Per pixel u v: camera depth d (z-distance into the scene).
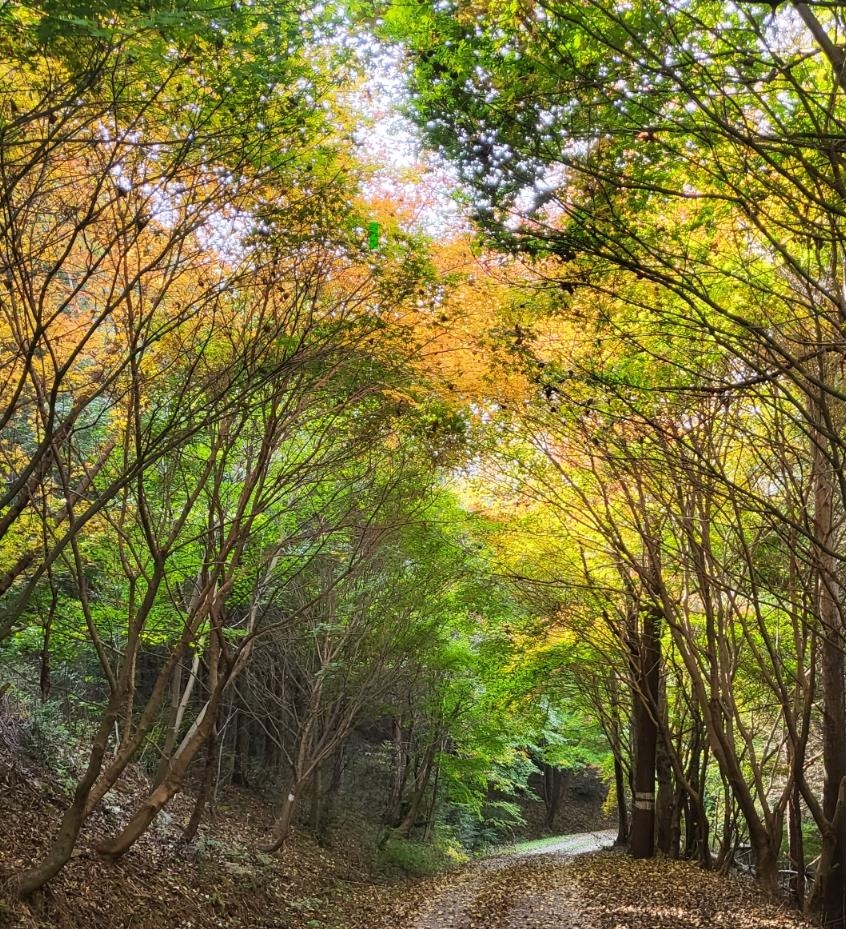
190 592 15.34
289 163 6.13
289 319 7.68
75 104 5.00
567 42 4.50
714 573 11.51
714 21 4.46
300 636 14.72
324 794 20.75
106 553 11.85
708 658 12.22
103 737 6.95
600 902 11.43
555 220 5.66
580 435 9.50
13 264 5.54
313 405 9.26
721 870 14.96
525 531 13.55
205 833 13.48
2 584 8.55
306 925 11.11
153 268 6.39
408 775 24.03
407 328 7.68
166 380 8.75
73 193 6.46
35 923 6.32
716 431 9.31
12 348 7.18
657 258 5.09
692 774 18.27
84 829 9.63
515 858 23.91
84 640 11.70
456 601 16.86
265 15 4.68
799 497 8.83
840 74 3.51
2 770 9.52
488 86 4.79
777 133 4.50
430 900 13.64
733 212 5.95
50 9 3.90
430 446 10.22
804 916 10.30
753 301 6.67
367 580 15.05
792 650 13.95
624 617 14.48
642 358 7.40
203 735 9.34
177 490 10.33
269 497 9.05
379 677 16.83
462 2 4.67
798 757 10.74
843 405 8.83
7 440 9.45
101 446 9.61
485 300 7.44
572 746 27.39
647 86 4.54
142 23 3.89
